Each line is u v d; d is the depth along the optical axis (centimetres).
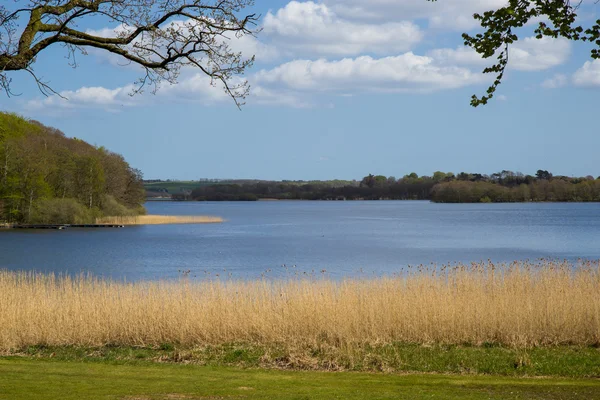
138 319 1569
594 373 1202
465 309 1547
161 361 1336
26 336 1509
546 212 14762
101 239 6488
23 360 1326
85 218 8300
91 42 939
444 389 1041
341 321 1498
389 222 10362
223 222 10644
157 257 4622
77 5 923
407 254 4828
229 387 1033
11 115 8544
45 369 1187
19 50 895
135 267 3997
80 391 970
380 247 5525
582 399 977
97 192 8850
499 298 1622
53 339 1505
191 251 5144
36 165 7838
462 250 5175
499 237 6688
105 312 1581
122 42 953
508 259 4347
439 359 1312
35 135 8612
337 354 1352
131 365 1286
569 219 10912
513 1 845
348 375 1183
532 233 7275
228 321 1538
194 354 1377
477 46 898
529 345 1427
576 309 1520
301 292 1728
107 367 1237
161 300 1681
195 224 9875
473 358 1315
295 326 1524
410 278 1906
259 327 1526
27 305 1612
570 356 1327
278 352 1394
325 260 4391
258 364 1298
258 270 3784
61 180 8369
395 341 1475
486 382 1105
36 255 4784
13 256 4700
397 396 972
